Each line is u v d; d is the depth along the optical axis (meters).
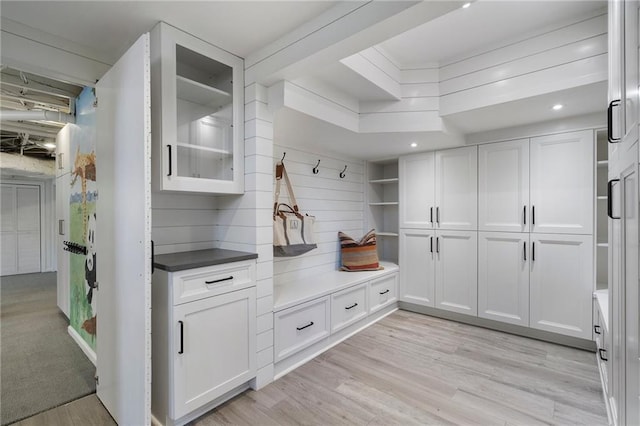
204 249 2.28
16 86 2.65
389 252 4.35
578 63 1.95
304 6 1.56
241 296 1.93
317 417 1.76
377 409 1.83
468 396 1.95
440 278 3.36
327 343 2.66
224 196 2.29
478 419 1.74
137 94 1.45
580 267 2.59
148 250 1.42
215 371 1.79
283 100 2.00
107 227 1.78
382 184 4.39
